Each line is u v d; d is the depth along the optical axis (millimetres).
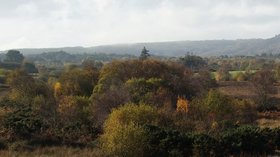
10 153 27344
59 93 70062
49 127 34562
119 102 46000
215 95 45344
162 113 35781
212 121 39156
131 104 35625
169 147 26609
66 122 38031
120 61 76250
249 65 170250
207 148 26250
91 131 34594
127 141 25734
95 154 27047
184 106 44500
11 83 78688
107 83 66125
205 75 89812
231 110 45594
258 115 56594
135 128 26297
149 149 26219
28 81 75438
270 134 29125
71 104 45938
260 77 79875
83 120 40688
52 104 52375
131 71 73375
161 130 28484
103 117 40625
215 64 181750
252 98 71875
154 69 73875
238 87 92375
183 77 73688
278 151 28656
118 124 27797
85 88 74750
